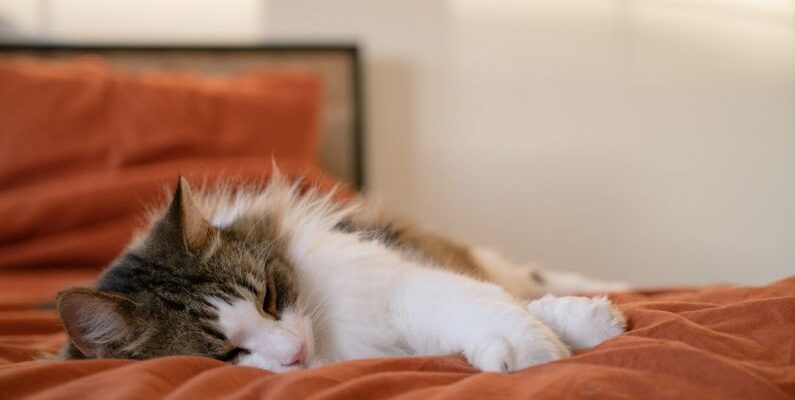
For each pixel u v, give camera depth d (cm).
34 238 202
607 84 299
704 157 304
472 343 95
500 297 106
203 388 75
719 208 306
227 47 279
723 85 301
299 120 252
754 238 308
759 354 85
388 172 298
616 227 305
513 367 88
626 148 302
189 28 289
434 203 301
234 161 222
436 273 117
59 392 74
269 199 136
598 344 95
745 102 302
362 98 286
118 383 76
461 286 109
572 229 304
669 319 95
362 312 114
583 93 299
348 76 283
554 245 305
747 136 304
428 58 295
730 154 304
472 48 295
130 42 281
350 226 143
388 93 296
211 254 108
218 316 101
